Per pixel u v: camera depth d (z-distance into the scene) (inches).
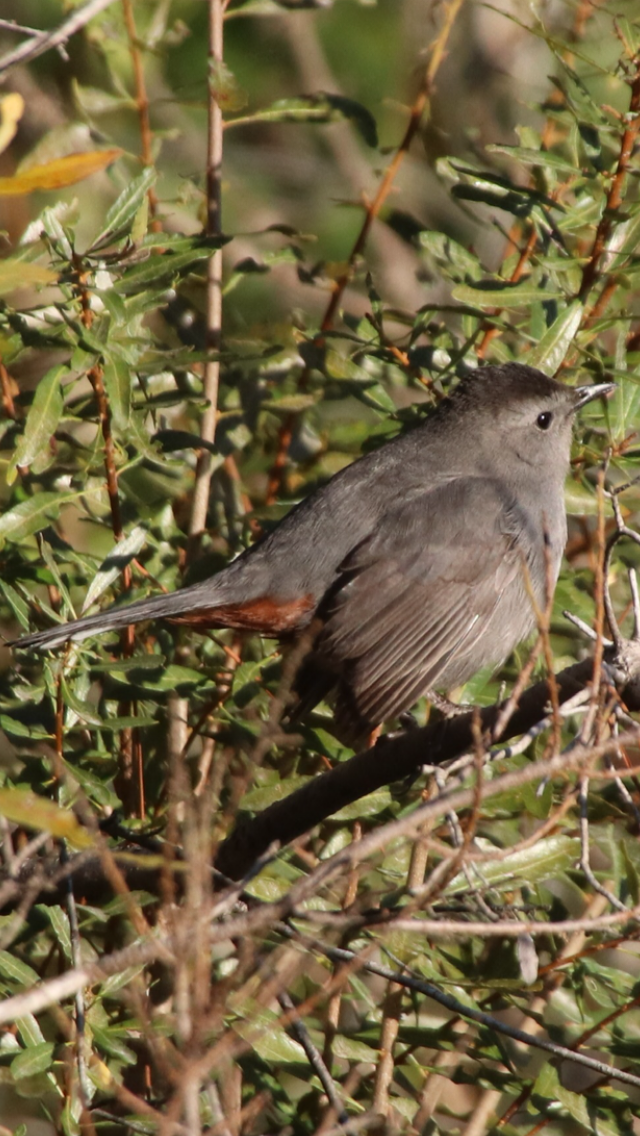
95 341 344.2
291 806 341.1
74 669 368.8
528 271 430.0
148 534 404.5
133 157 430.0
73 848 333.7
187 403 418.6
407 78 620.4
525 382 419.2
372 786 335.3
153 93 582.2
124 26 434.6
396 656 392.5
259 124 620.1
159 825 365.7
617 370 379.2
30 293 459.5
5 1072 323.6
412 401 488.1
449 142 478.0
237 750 377.7
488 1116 355.9
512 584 408.2
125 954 233.0
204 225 443.2
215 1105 262.2
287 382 436.5
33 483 396.5
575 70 442.0
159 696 376.8
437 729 328.5
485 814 363.6
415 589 398.0
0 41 557.0
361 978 406.0
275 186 613.6
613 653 304.2
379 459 421.1
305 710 382.0
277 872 355.6
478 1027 356.2
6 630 422.6
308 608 396.2
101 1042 319.3
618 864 352.8
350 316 440.5
